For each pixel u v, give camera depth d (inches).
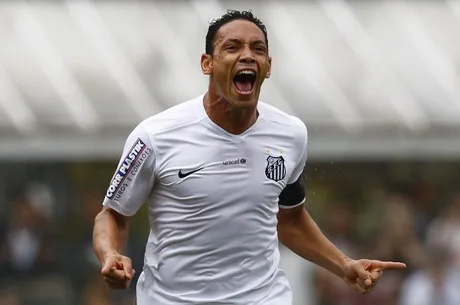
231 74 786.2
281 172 814.5
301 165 844.0
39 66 2218.3
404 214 1854.1
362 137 2140.7
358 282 853.2
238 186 800.3
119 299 1937.7
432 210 2263.8
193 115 804.6
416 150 2139.5
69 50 2255.2
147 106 2155.5
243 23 792.9
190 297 811.4
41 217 2086.6
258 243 811.4
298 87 2199.8
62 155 2105.1
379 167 2271.2
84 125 2108.8
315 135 2143.2
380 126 2155.5
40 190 2202.3
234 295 810.2
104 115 2127.2
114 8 2333.9
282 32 2283.5
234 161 800.9
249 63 785.6
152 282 825.5
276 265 830.5
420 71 2255.2
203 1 2333.9
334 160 2170.3
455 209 1838.1
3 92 2165.4
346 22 2317.9
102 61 2235.5
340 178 2234.3
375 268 849.5
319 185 2218.3
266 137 812.0
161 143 798.5
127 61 2234.3
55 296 1934.1
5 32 2282.2
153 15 2309.3
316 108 2167.8
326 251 874.1
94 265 1987.0
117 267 756.0
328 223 2146.9
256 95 793.6
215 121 801.6
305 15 2320.4
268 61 802.8
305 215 884.6
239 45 788.6
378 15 2342.5
